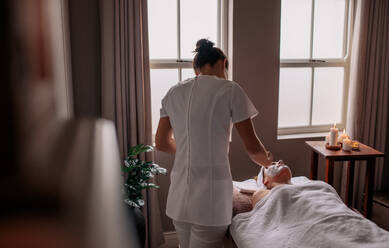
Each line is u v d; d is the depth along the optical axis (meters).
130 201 2.08
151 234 2.58
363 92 2.87
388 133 3.03
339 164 3.02
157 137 1.66
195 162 1.46
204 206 1.46
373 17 2.78
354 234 1.42
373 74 2.85
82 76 2.40
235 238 1.69
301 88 3.01
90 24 2.36
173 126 1.55
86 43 2.37
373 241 1.38
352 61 2.85
